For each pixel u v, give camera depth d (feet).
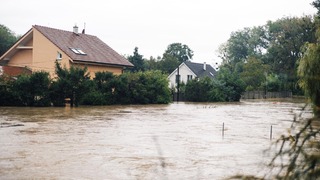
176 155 36.11
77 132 51.13
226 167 30.76
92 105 117.39
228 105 137.80
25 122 62.85
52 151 36.91
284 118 80.12
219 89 172.24
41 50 134.41
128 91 129.90
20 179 26.63
